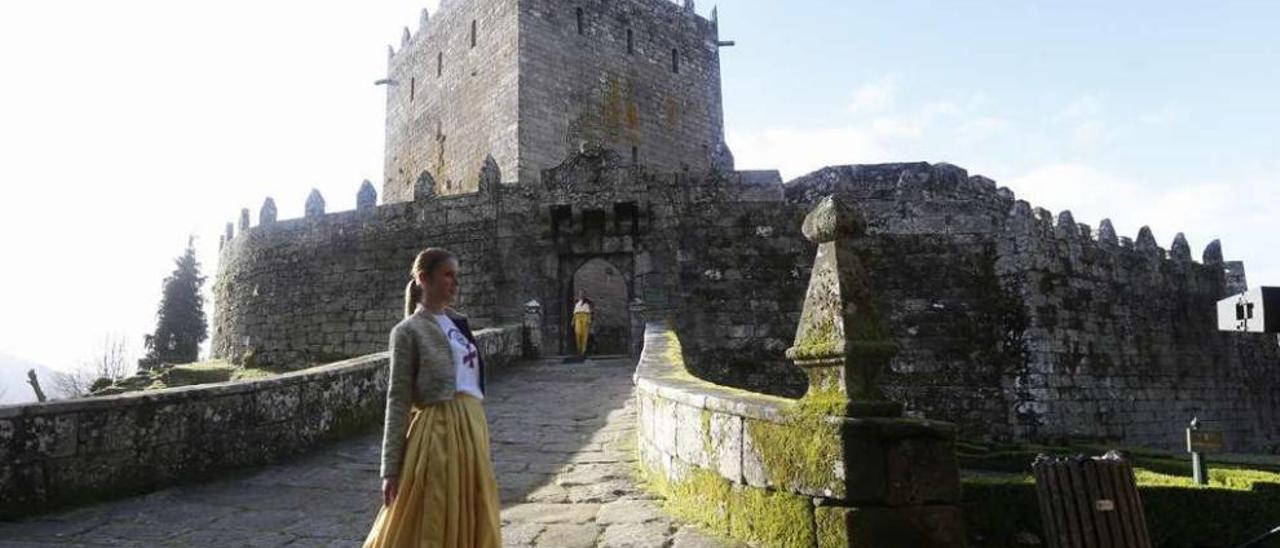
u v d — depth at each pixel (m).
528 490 8.82
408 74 41.00
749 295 22.66
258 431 10.40
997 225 22.44
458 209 24.80
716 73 39.31
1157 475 10.70
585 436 11.78
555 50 32.59
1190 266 27.80
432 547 4.24
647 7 36.53
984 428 21.09
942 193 22.66
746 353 22.27
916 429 5.46
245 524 7.55
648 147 35.38
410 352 4.58
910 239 22.41
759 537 6.21
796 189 23.39
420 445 4.43
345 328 25.84
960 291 22.02
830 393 5.79
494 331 19.16
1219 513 9.27
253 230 29.20
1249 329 9.15
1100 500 6.77
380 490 9.02
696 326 22.58
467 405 4.64
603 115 33.88
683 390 8.06
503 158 31.56
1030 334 21.45
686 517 7.46
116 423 8.66
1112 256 24.75
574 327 23.62
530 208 24.08
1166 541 9.27
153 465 9.00
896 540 5.27
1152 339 25.17
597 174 23.86
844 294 5.84
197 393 9.60
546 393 15.64
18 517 7.62
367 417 12.86
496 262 23.83
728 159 24.84
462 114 35.09
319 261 26.91
